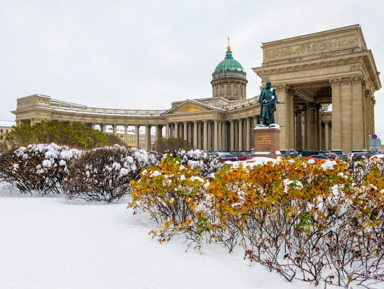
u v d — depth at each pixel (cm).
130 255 714
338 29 4966
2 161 1708
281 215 748
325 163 766
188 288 559
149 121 11100
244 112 8962
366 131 5509
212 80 12006
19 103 10219
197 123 10469
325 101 6538
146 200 991
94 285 561
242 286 570
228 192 748
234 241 796
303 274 575
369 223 634
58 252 721
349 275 550
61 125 4506
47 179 1625
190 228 798
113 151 1522
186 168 952
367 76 5316
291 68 5291
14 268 625
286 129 5353
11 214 1125
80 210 1198
